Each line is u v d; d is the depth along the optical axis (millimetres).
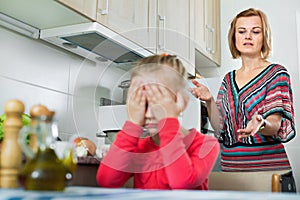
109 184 1083
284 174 1415
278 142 1919
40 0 1441
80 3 1567
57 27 1752
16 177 724
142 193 661
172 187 1016
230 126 2016
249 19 2104
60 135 1882
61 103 1912
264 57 2100
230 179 1438
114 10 1808
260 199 572
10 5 1517
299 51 2727
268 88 1947
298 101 2664
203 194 648
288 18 2799
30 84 1729
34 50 1771
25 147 714
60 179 690
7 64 1615
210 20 2895
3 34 1609
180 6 2473
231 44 2221
